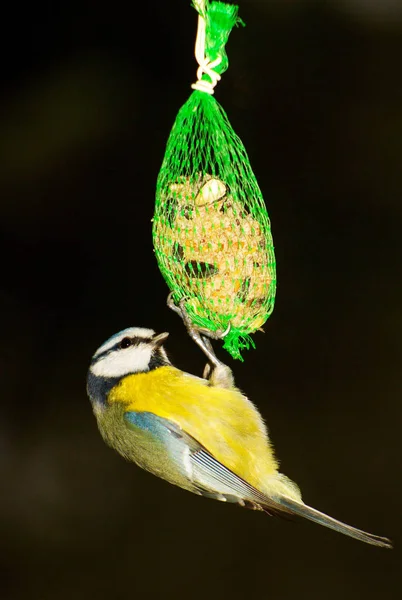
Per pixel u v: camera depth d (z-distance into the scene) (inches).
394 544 490.3
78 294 577.0
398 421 525.0
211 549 495.5
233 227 280.4
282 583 479.2
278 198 566.6
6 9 580.1
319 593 474.9
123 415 278.8
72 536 507.5
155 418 273.7
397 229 563.5
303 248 564.7
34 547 502.0
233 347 290.5
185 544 499.5
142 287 576.1
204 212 281.3
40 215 576.7
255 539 500.4
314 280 560.4
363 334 550.6
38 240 577.9
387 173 564.7
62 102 574.6
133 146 572.7
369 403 532.4
